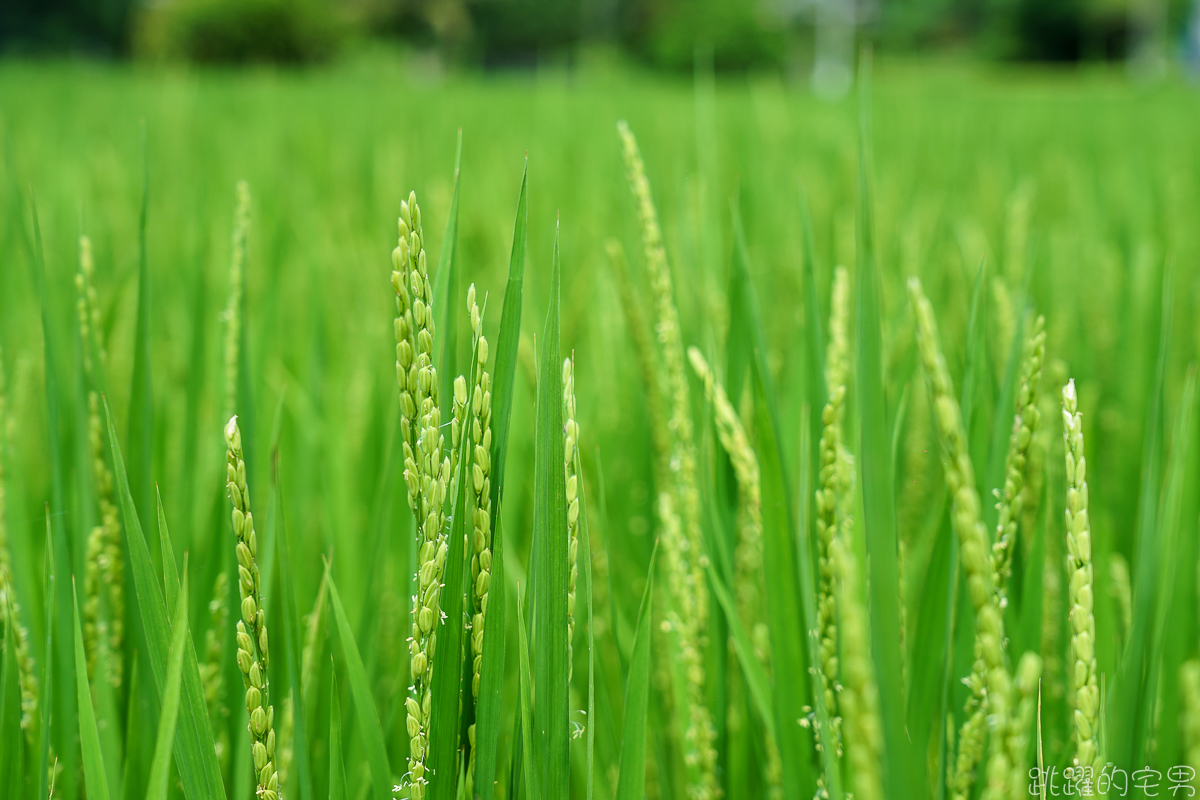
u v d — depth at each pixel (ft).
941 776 2.28
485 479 2.13
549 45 120.06
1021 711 1.82
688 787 2.68
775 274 5.76
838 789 2.12
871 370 1.98
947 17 142.00
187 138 12.46
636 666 2.27
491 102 18.12
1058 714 2.83
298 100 18.99
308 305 5.24
